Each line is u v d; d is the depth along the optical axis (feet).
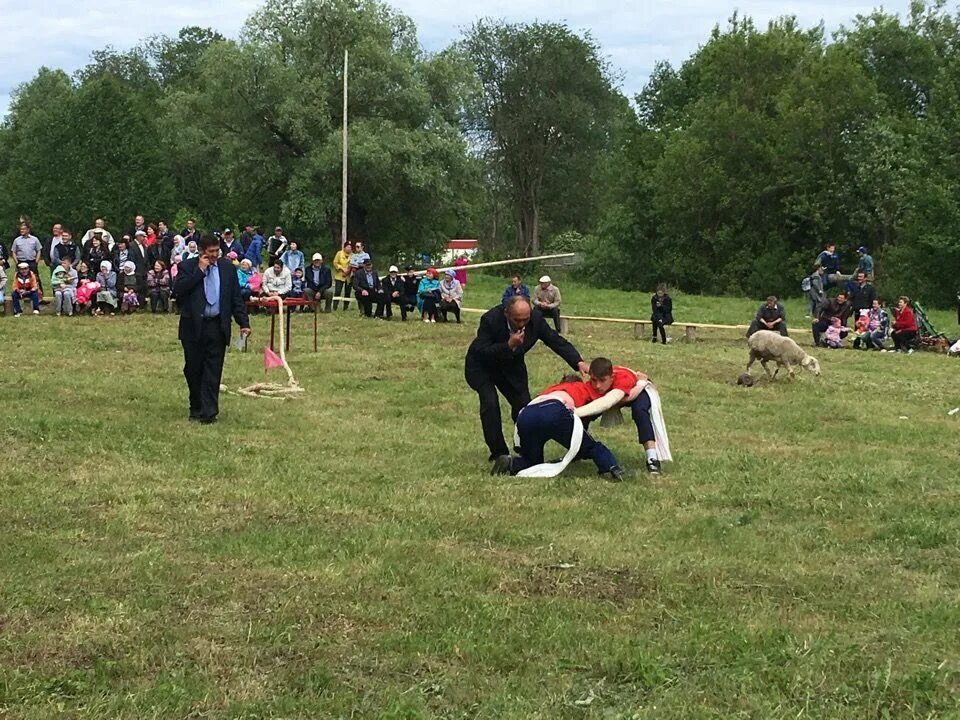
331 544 21.79
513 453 31.83
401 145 143.02
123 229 190.29
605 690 15.21
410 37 155.84
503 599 18.66
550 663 15.94
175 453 31.01
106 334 61.98
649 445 29.68
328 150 140.67
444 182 149.07
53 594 18.34
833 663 15.89
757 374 55.72
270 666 15.75
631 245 173.88
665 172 162.20
